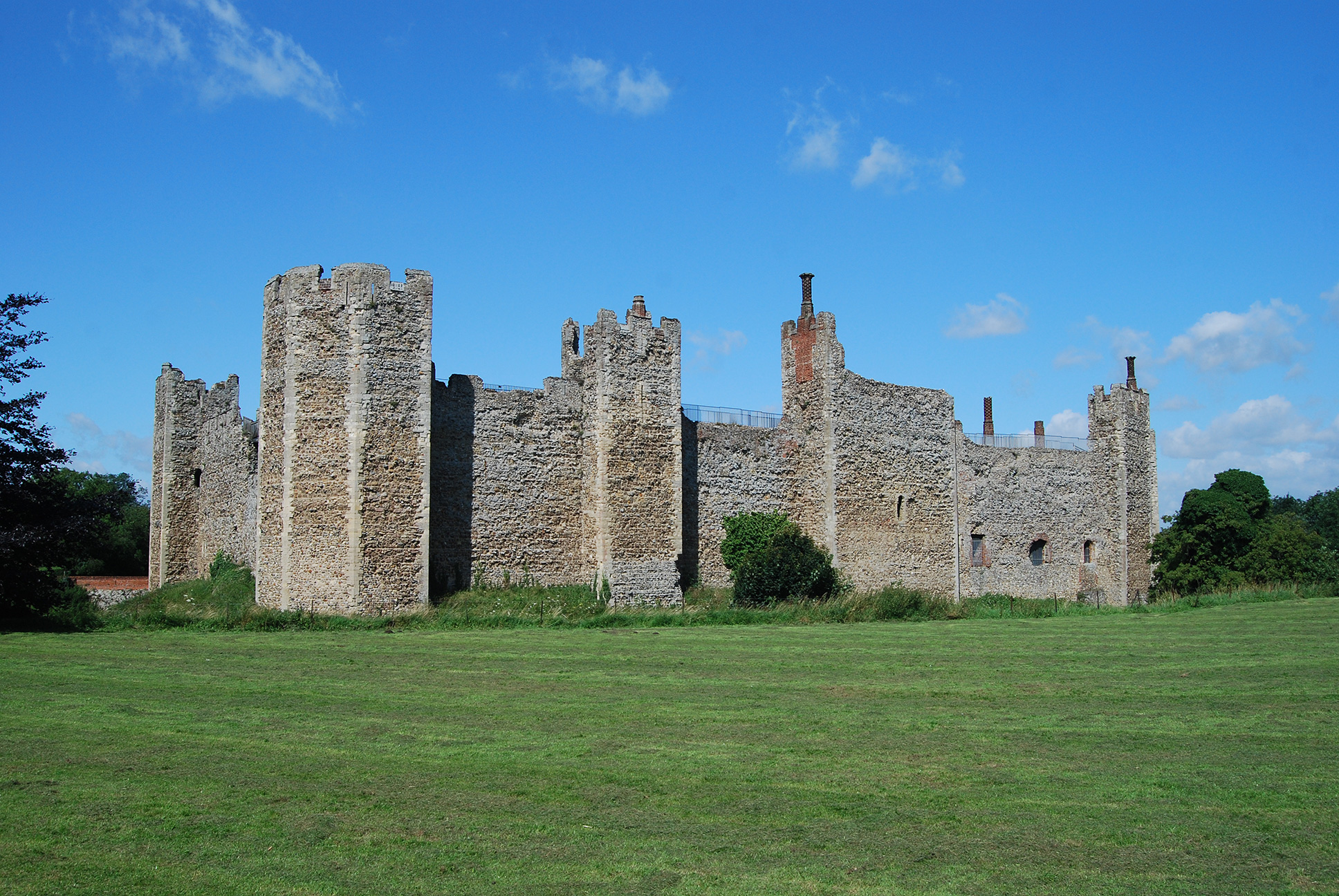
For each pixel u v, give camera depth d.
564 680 16.83
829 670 17.94
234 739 12.32
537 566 32.44
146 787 10.33
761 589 31.53
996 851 8.67
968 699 14.99
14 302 26.02
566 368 34.06
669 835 9.05
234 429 36.53
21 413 25.95
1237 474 47.47
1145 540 47.38
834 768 11.05
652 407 33.25
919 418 39.84
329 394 28.36
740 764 11.22
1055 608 32.22
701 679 16.92
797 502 37.62
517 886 8.02
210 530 38.84
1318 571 42.78
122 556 63.75
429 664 18.58
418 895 7.85
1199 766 11.05
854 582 36.59
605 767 11.08
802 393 37.84
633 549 32.41
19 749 11.82
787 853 8.65
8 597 25.22
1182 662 18.52
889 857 8.56
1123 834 9.05
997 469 42.53
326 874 8.22
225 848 8.73
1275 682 16.06
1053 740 12.27
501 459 32.16
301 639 22.80
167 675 17.05
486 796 10.09
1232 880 8.09
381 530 28.23
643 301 33.56
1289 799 9.96
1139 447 47.53
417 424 28.98
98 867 8.34
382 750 11.79
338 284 28.70
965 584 40.56
